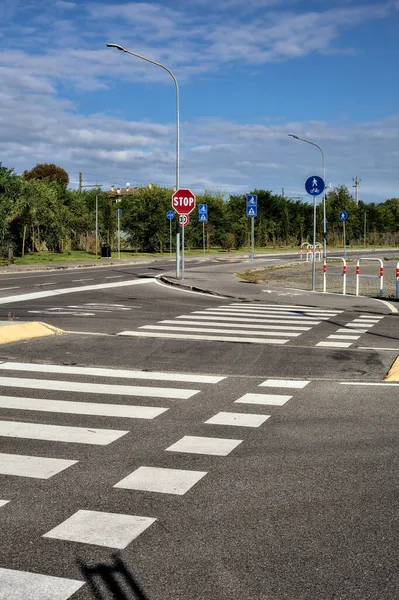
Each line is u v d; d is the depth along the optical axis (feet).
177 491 15.81
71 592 11.23
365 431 20.77
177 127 86.43
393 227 295.69
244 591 11.25
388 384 27.73
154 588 11.35
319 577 11.71
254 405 24.18
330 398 25.26
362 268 122.72
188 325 45.09
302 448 19.10
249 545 12.95
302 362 32.50
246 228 207.00
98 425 21.50
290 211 238.89
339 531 13.58
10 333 38.55
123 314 50.80
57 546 12.96
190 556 12.50
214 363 32.17
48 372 29.66
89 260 132.77
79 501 15.23
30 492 15.79
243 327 44.45
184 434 20.52
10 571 11.96
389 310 55.01
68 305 56.65
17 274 96.73
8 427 21.24
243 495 15.55
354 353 34.96
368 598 11.05
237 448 19.11
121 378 28.63
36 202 132.36
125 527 13.82
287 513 14.51
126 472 17.13
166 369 30.68
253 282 82.28
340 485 16.19
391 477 16.74
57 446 19.31
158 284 80.84
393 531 13.60
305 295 67.51
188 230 181.98
